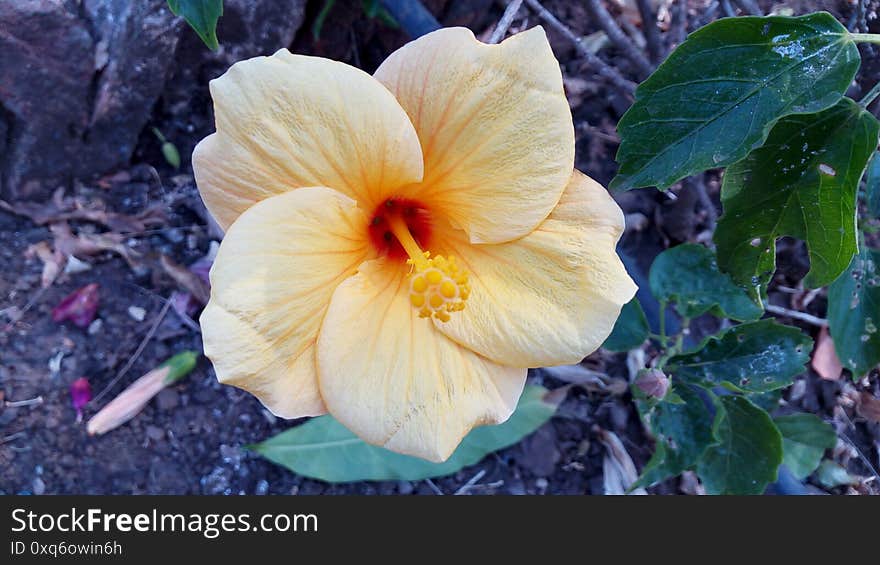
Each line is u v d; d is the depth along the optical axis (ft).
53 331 1.22
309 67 0.72
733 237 0.88
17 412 1.18
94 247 1.27
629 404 1.30
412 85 0.76
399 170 0.77
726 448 1.06
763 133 0.72
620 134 0.78
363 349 0.80
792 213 0.83
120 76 1.22
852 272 1.00
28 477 1.15
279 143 0.72
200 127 1.36
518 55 0.75
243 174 0.73
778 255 1.37
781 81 0.73
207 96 1.34
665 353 1.09
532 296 0.82
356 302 0.80
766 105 0.73
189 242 1.31
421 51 0.76
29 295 1.24
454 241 0.86
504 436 1.20
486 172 0.79
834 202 0.79
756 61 0.74
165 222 1.32
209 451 1.21
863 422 1.31
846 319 1.02
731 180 0.83
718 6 1.27
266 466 1.21
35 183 1.28
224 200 0.74
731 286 1.09
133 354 1.23
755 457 1.04
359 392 0.79
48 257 1.26
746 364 1.02
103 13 1.19
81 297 1.23
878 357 1.03
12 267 1.25
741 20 0.72
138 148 1.34
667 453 1.04
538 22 1.46
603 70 1.15
